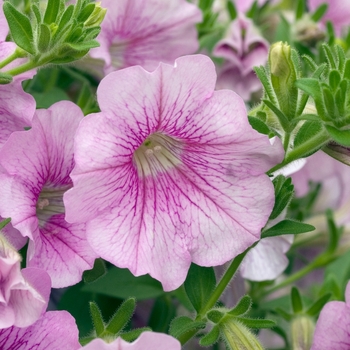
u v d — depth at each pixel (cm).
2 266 34
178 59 35
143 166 38
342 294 51
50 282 35
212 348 49
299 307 46
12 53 38
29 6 42
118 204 37
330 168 52
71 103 37
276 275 45
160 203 38
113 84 35
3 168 36
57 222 38
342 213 53
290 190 39
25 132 36
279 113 37
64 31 37
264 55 51
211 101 36
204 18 52
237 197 37
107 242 36
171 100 36
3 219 37
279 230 39
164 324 48
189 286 40
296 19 54
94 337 37
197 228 37
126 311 37
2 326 33
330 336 37
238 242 37
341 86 36
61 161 38
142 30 45
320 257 51
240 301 39
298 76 38
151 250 37
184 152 38
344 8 55
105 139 35
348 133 36
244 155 37
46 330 35
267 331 54
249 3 54
